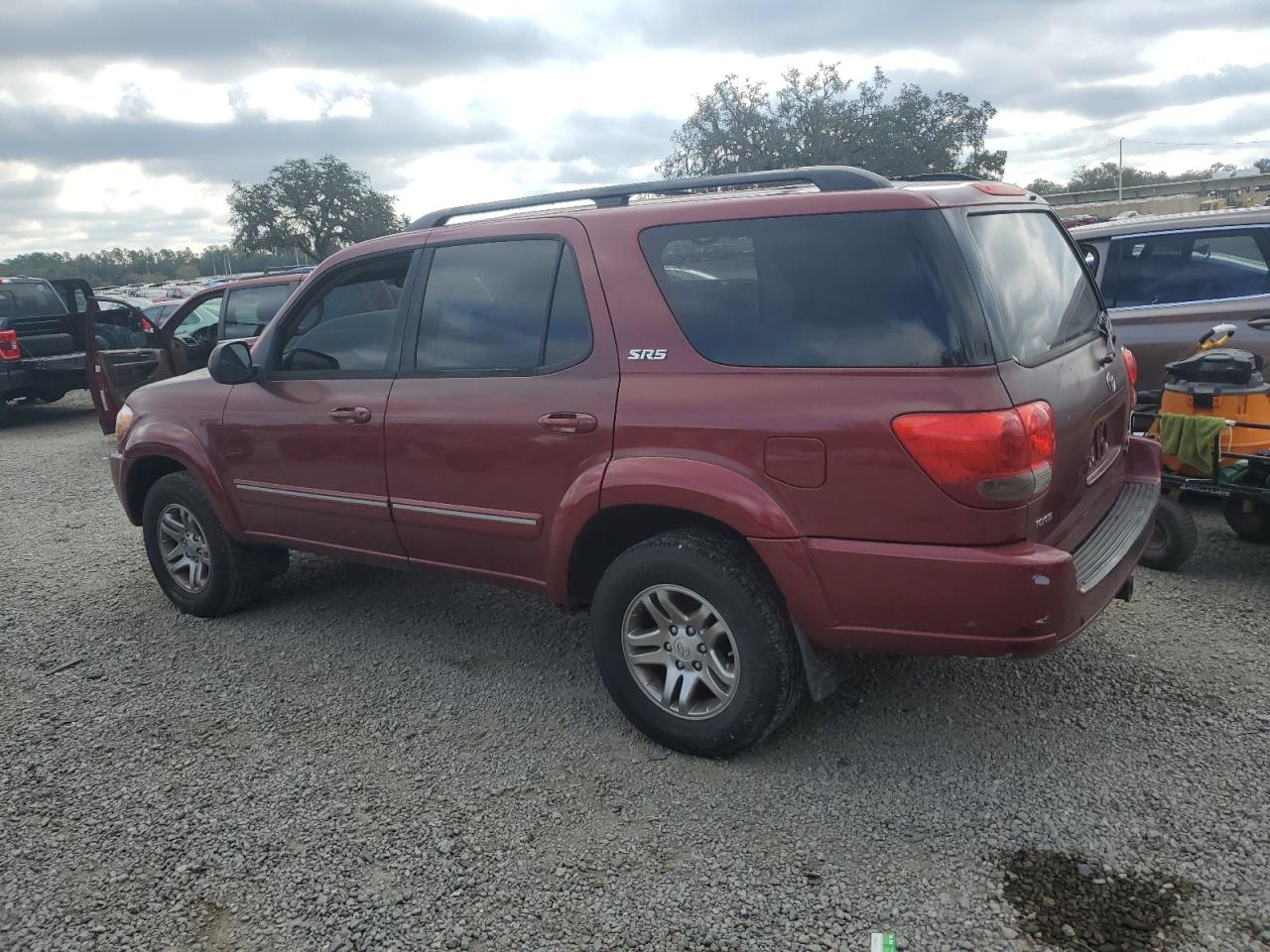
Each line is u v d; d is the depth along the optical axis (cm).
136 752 371
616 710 381
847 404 289
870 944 249
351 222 6047
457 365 382
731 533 324
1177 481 480
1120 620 433
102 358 955
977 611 281
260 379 452
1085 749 330
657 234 333
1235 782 305
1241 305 599
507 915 269
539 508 358
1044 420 281
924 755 333
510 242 371
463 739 366
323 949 260
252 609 517
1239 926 246
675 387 321
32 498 851
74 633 500
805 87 4922
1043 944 245
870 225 296
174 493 494
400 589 534
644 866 286
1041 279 336
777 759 336
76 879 296
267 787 340
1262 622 422
